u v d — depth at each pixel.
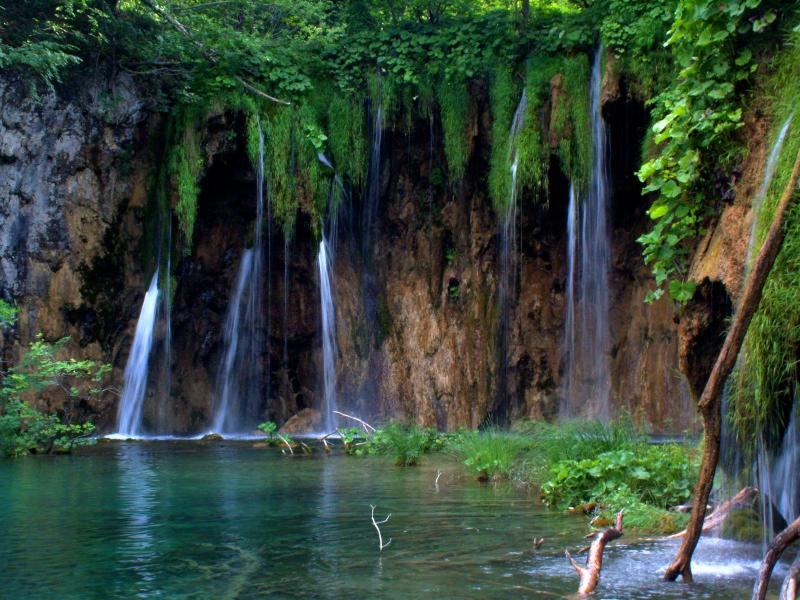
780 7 5.81
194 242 17.47
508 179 16.80
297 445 13.90
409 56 18.06
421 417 17.77
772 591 4.55
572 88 16.25
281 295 18.19
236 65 17.17
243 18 19.94
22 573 5.08
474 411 17.50
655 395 15.91
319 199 17.48
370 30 19.30
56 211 15.29
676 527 6.37
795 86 5.43
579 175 16.22
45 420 13.26
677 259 6.39
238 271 17.89
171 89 16.66
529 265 17.42
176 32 17.52
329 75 18.11
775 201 5.15
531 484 8.84
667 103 6.59
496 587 4.69
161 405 16.88
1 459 12.10
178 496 8.35
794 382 5.12
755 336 5.07
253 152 16.84
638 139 16.14
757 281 4.16
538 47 17.14
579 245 16.52
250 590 4.65
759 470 5.33
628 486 7.50
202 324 17.72
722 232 5.79
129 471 10.57
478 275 17.88
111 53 16.00
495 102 17.11
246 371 18.08
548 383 17.28
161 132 16.64
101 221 15.77
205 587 4.72
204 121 16.59
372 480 9.62
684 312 6.14
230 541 6.05
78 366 13.66
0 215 14.80
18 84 14.96
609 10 16.33
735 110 5.90
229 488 8.96
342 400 18.19
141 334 16.48
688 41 6.20
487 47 17.53
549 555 5.54
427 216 18.44
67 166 15.41
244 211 17.83
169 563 5.33
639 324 16.34
